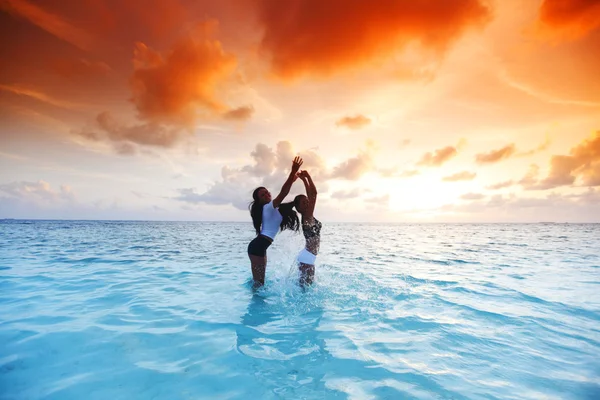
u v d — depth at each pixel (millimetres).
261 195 5648
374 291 5559
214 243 17516
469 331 3689
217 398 2307
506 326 3855
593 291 5668
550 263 9570
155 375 2652
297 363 2889
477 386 2475
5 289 5750
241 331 3701
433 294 5383
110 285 6113
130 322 3988
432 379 2582
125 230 35688
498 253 12773
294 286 5473
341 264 8961
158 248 13898
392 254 12062
